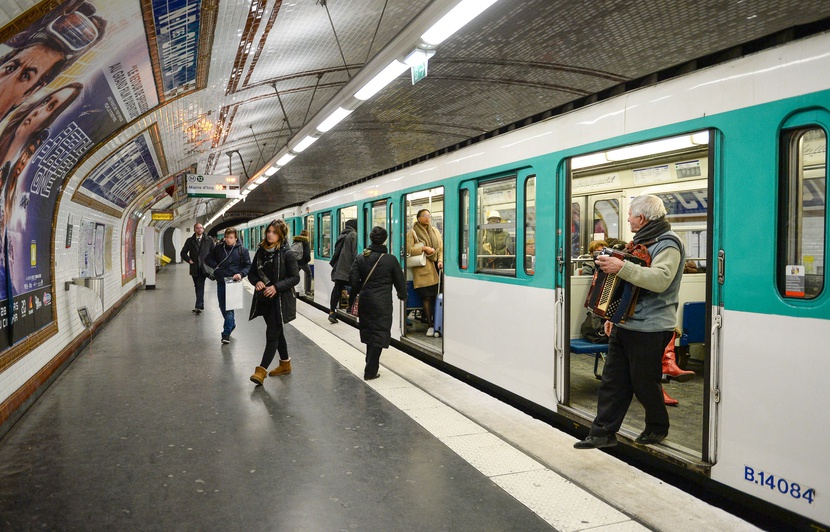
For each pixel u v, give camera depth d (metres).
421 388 6.18
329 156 15.33
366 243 10.64
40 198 6.17
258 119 10.30
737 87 3.45
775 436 3.18
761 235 3.28
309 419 5.11
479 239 6.45
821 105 3.02
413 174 8.22
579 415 4.76
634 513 3.31
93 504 3.44
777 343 3.18
